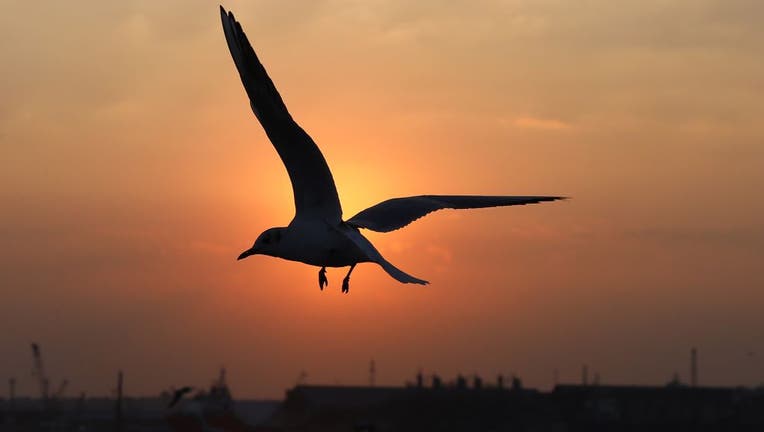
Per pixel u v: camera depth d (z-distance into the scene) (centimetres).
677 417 9750
